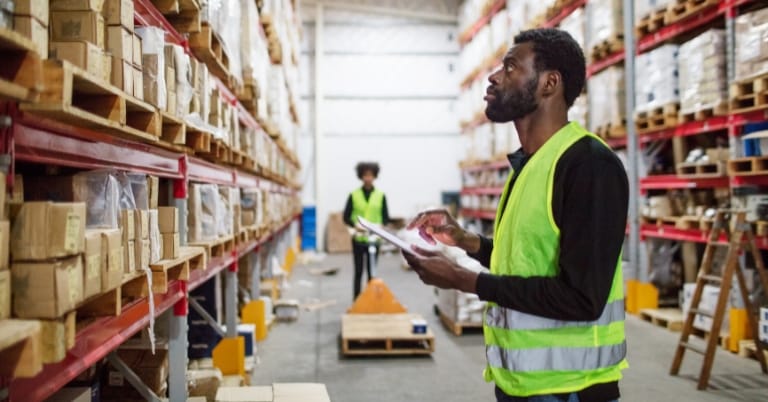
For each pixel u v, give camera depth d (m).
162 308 2.82
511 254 1.72
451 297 6.81
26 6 1.55
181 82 2.96
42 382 1.63
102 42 2.00
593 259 1.53
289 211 12.19
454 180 17.33
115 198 2.15
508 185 1.93
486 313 1.84
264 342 6.33
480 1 13.89
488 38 13.38
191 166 3.60
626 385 4.64
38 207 1.51
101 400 3.33
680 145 6.81
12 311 1.50
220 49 3.88
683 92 6.19
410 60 17.16
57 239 1.52
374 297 6.88
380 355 5.82
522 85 1.78
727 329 5.67
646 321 6.79
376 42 17.08
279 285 9.39
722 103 5.63
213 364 4.73
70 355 1.80
